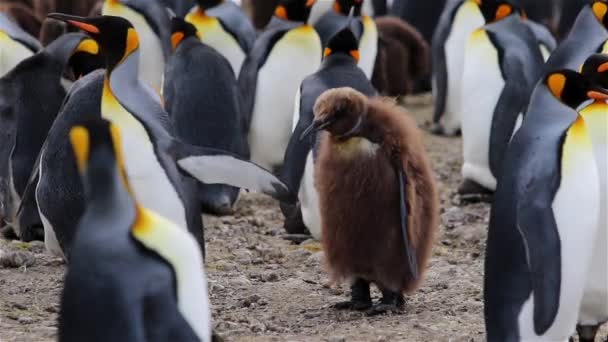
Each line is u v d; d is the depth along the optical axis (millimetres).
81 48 15766
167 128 12258
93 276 8000
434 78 27031
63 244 12953
